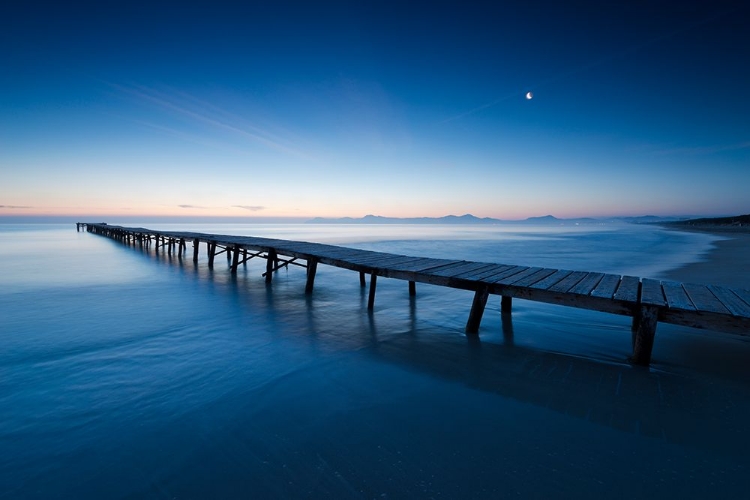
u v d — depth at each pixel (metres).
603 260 19.06
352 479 2.85
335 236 47.97
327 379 4.73
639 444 3.30
